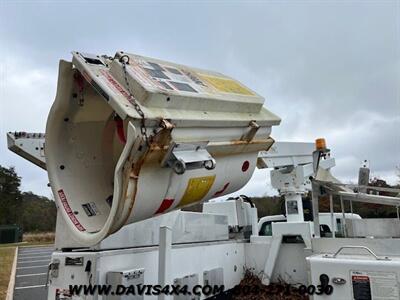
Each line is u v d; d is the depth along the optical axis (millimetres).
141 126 1773
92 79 1883
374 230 3188
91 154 2352
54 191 2154
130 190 1798
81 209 2148
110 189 2328
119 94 1840
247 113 2625
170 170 1985
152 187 1908
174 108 2012
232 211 4047
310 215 4172
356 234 3219
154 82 2018
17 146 2750
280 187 4074
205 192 2361
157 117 1822
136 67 2094
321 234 3820
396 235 3098
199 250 3088
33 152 2801
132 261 2484
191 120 2016
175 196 2105
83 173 2285
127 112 1719
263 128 2719
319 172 3506
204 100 2178
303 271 3631
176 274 2738
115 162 2355
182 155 1948
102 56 2146
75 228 2035
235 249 3729
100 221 2102
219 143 2291
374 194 3271
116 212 1794
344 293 2240
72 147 2273
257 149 2732
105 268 2283
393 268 2145
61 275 2354
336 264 2285
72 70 2104
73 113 2221
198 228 3219
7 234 31406
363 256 2432
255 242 3932
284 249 3754
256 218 4363
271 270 3705
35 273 11359
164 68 2371
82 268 2279
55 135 2211
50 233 37344
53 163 2189
